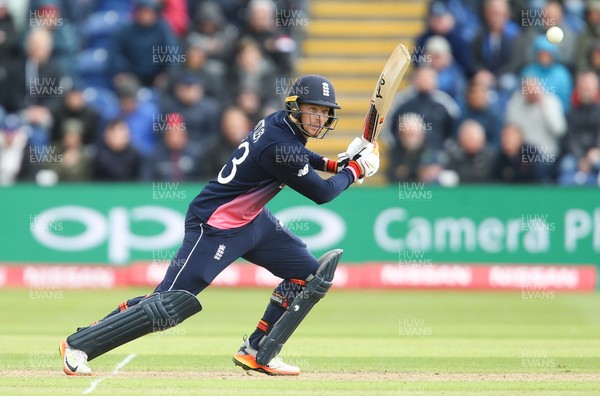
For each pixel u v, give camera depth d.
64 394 20.61
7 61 51.12
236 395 20.75
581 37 52.69
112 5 56.47
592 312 39.59
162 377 23.41
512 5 52.97
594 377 23.91
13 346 29.00
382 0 58.53
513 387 22.22
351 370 25.00
